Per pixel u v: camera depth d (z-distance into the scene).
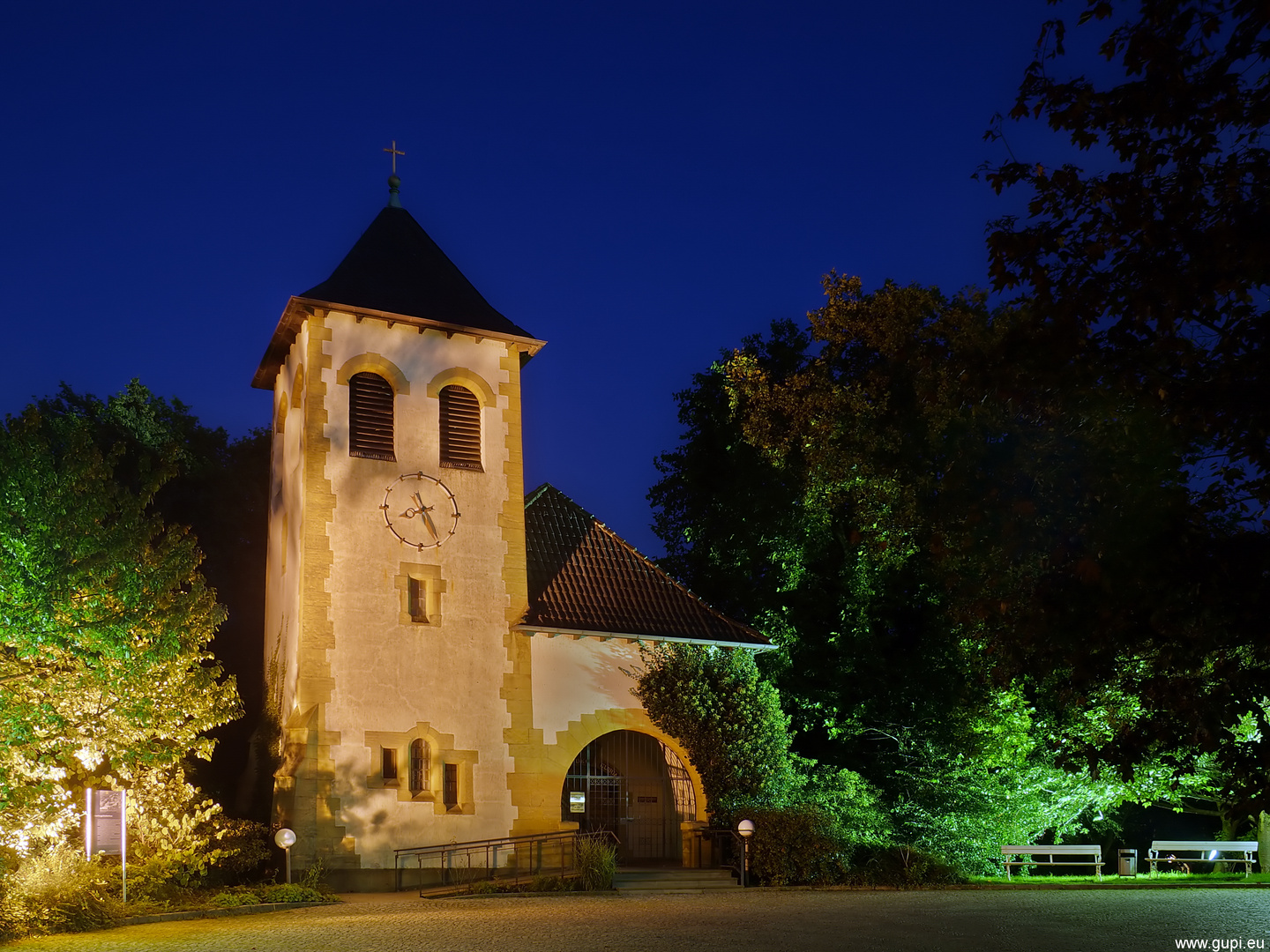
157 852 18.06
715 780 23.19
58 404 30.88
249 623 31.02
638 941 12.69
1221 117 7.83
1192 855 34.59
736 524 32.78
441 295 24.73
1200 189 7.96
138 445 30.73
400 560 22.44
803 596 30.52
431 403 23.61
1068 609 7.84
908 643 29.77
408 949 12.10
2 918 13.45
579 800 24.27
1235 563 7.31
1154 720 7.79
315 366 22.61
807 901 18.00
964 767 25.86
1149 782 25.47
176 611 18.45
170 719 18.73
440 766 21.70
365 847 20.70
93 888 15.31
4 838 16.72
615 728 23.28
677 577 35.72
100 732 17.69
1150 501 7.67
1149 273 7.96
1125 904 17.55
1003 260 8.59
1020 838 26.17
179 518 31.16
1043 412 9.19
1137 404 8.04
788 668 29.81
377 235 25.38
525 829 22.09
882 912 16.05
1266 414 7.60
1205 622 7.45
